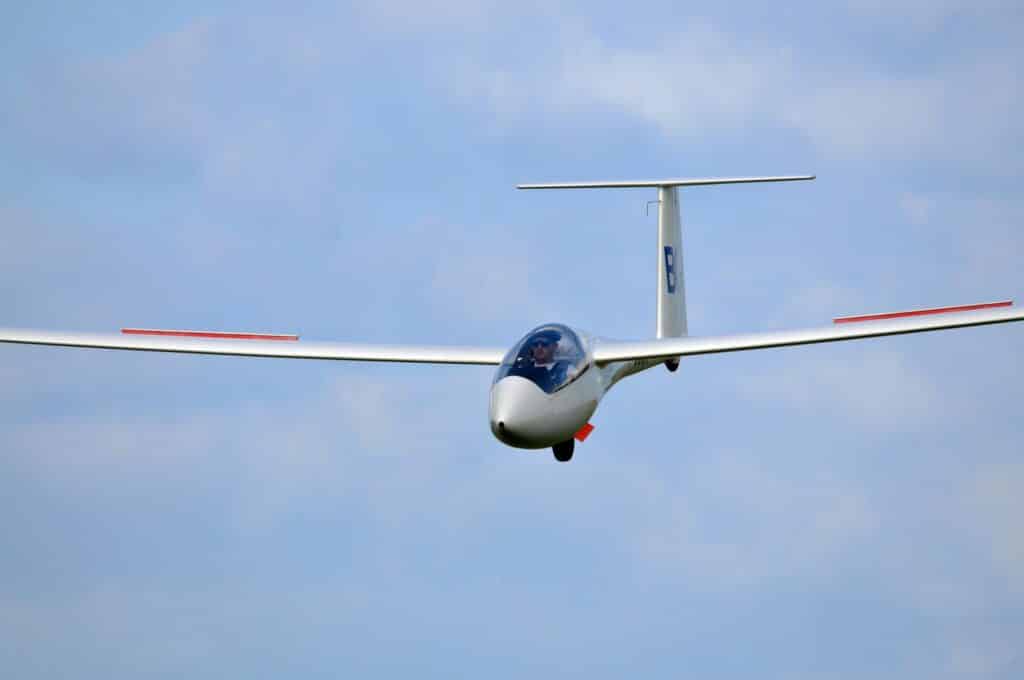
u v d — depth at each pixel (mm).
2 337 76875
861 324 71125
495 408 64812
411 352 75812
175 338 77875
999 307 68750
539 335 68938
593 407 70625
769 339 71625
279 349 76438
